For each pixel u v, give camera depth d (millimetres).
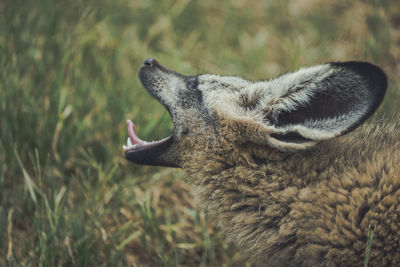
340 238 7047
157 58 14180
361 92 6629
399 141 7965
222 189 7953
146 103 12641
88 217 10297
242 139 7598
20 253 9492
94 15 14500
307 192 7316
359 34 15336
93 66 13453
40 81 12258
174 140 8445
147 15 15867
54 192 9875
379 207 6961
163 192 11203
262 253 7836
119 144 11727
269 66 14922
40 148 11156
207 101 8094
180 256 10031
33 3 13883
